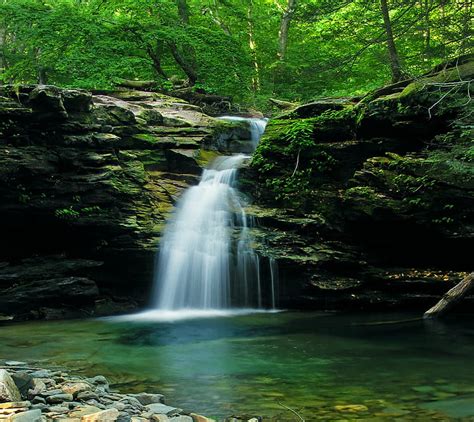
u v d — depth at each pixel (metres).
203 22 25.56
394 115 13.18
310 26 23.69
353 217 13.36
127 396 5.86
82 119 13.76
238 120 17.77
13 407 4.84
